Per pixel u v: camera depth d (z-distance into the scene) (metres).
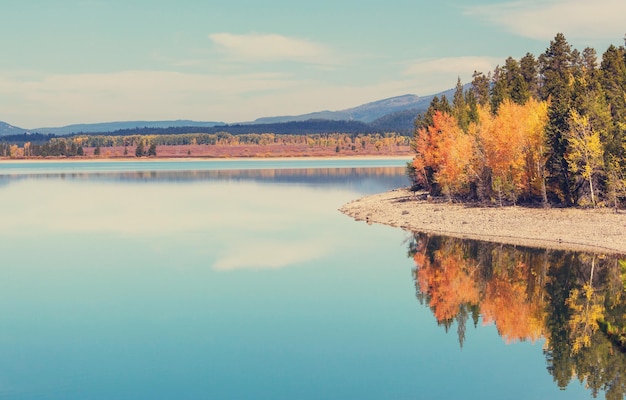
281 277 55.47
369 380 33.12
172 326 42.34
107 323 43.16
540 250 62.50
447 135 101.12
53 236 79.81
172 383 33.06
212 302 47.94
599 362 34.94
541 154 84.75
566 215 76.56
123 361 36.22
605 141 79.56
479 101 127.25
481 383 32.38
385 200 111.88
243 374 34.12
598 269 54.62
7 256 66.62
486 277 53.75
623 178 77.50
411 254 64.00
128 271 58.84
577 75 98.38
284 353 37.09
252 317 44.03
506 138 86.25
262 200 124.81
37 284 54.25
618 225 69.38
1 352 37.81
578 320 41.94
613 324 40.59
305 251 66.88
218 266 60.44
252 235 78.38
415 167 109.19
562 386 31.92
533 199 88.56
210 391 32.03
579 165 80.44
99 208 111.50
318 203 117.50
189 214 101.62
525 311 44.16
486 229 74.12
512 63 117.06
